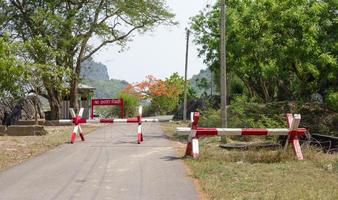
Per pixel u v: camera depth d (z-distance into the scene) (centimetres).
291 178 955
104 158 1281
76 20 3144
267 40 1981
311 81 2055
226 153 1313
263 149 1345
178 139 1891
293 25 1920
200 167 1091
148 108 5453
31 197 814
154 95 5328
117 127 2731
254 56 2188
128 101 4491
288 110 1961
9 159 1272
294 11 1895
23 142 1697
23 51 2466
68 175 1023
